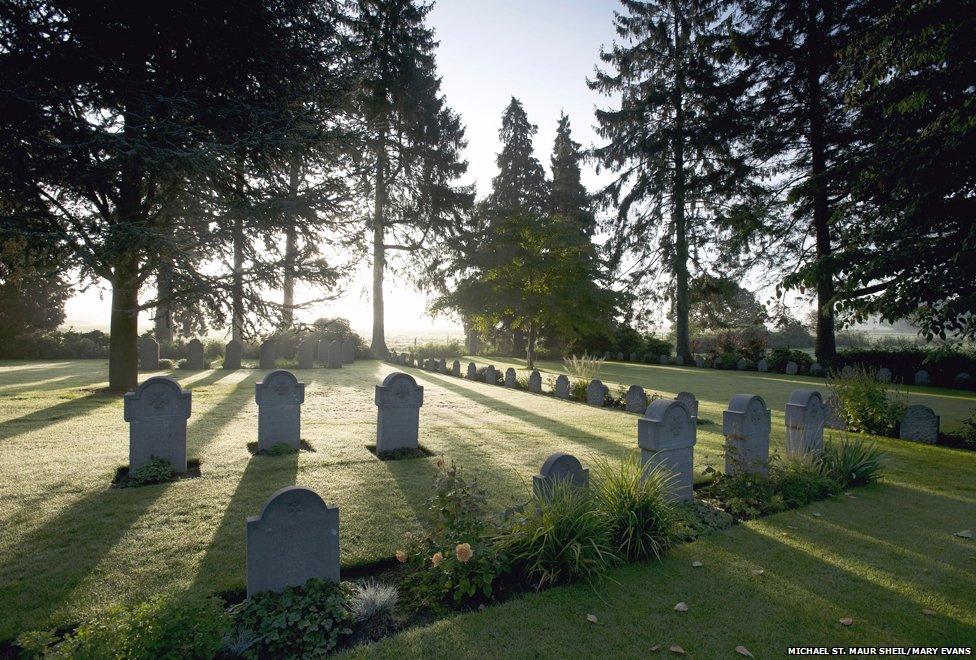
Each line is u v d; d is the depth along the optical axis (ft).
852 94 35.27
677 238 100.07
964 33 26.81
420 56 107.34
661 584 14.19
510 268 97.35
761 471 23.17
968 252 25.36
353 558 15.01
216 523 17.26
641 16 101.19
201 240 36.58
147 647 9.46
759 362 90.17
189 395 23.09
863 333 147.64
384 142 103.65
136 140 31.48
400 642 11.32
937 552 16.47
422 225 113.39
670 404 20.16
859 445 25.59
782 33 73.61
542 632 11.84
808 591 13.92
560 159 142.51
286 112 38.32
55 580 13.28
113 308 45.09
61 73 31.42
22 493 19.65
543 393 57.21
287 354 96.22
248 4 34.63
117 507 18.48
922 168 28.14
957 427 37.91
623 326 120.37
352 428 33.73
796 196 43.60
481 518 18.10
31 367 73.72
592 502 16.15
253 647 10.90
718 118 81.46
